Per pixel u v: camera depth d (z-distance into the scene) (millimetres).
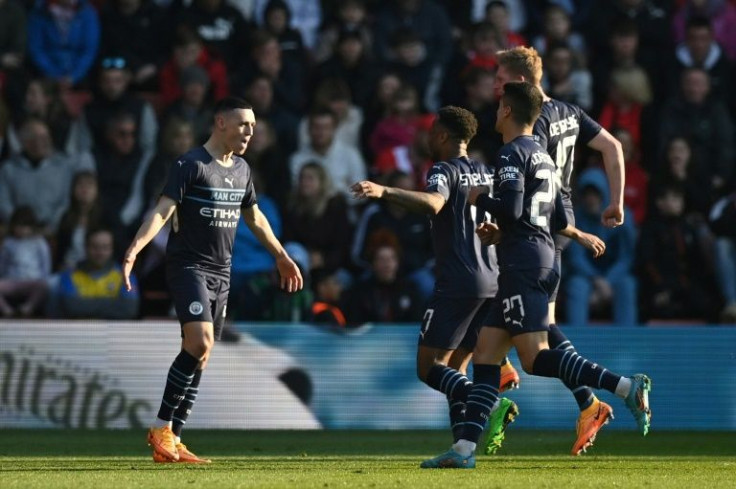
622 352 37812
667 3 53812
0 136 46750
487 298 23906
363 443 31984
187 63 48438
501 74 24609
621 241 42875
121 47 50469
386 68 49875
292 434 35312
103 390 36875
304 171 44000
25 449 29438
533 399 37375
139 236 23734
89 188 43438
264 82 47188
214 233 24594
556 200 21906
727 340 38000
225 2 51156
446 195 23250
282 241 43938
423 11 51188
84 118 47219
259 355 37125
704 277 43594
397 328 37594
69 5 50062
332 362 37344
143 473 21203
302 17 54531
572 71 48750
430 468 22000
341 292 40875
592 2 53938
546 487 18234
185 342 24312
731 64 50438
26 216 42469
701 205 44594
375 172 46406
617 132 45281
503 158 21281
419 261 42844
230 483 18828
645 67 49812
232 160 24984
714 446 31953
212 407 36875
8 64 48781
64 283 40562
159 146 45531
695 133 47094
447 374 23516
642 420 20719
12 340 36750
